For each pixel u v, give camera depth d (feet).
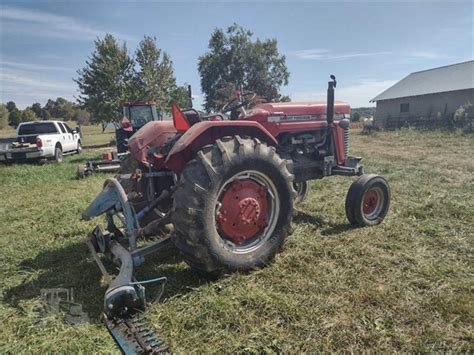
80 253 11.71
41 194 21.66
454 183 20.61
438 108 82.48
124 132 34.78
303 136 13.10
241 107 12.25
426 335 6.98
